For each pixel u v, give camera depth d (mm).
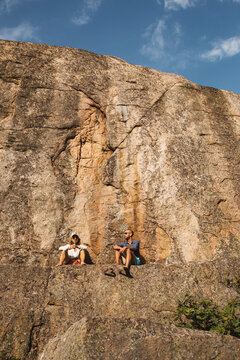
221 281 4887
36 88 6406
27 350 3965
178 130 6598
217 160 6469
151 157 6207
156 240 5691
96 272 4711
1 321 4078
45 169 5902
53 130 6203
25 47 6793
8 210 5438
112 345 3350
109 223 5855
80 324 3551
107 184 6074
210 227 5703
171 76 7477
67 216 5719
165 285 4676
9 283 4426
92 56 7176
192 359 3385
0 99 6195
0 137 5898
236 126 7105
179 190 5918
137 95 6824
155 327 3541
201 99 7199
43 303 4324
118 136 6363
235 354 3508
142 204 5914
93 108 6570
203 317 4133
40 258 5293
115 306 4418
